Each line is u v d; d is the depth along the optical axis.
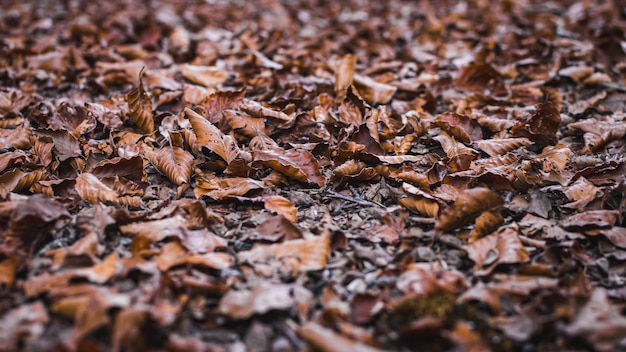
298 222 0.94
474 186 0.99
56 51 1.42
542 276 0.86
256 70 1.34
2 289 0.83
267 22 1.84
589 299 0.82
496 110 1.19
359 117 1.13
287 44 1.52
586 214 0.93
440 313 0.81
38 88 1.28
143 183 0.99
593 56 1.38
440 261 0.88
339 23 1.76
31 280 0.83
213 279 0.84
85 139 1.08
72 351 0.76
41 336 0.78
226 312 0.81
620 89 1.26
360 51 1.51
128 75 1.31
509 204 0.96
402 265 0.87
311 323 0.79
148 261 0.86
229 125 1.10
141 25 1.57
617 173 1.00
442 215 0.91
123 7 2.05
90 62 1.43
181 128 1.08
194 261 0.85
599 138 1.09
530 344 0.79
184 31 1.60
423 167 1.05
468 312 0.81
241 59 1.45
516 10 1.93
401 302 0.81
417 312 0.81
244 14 1.97
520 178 0.98
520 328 0.79
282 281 0.85
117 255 0.86
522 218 0.95
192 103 1.20
